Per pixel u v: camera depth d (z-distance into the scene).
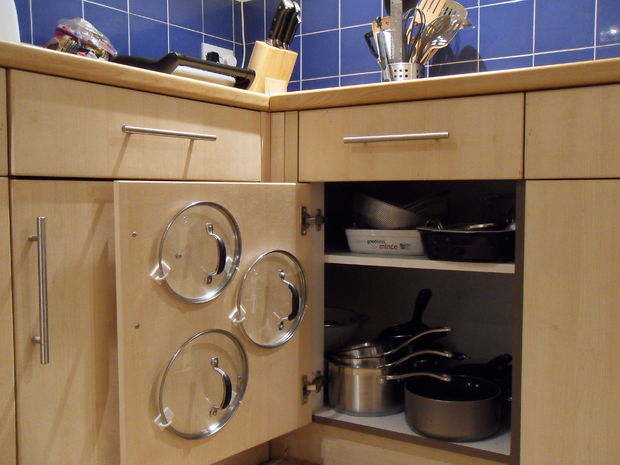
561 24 1.34
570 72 0.92
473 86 0.99
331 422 1.24
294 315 1.14
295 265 1.18
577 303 0.95
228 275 1.04
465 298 1.47
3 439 0.80
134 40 1.41
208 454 1.03
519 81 0.96
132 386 0.90
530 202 0.98
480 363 1.42
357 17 1.59
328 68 1.64
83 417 0.90
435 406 1.12
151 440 0.94
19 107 0.79
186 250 0.98
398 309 1.57
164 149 0.99
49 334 0.85
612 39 1.30
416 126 1.06
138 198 0.89
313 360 1.27
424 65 1.41
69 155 0.85
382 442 1.19
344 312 1.56
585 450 0.96
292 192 1.15
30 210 0.82
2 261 0.79
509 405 1.32
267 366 1.13
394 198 1.57
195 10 1.58
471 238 1.09
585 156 0.93
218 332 1.04
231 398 1.05
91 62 0.86
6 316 0.79
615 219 0.92
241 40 1.74
